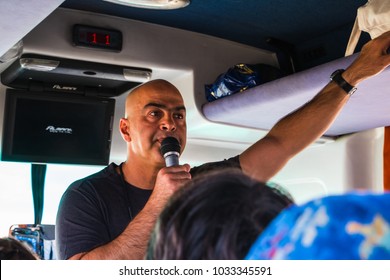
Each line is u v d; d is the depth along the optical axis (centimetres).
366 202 40
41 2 212
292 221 42
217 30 357
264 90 322
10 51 296
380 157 409
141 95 274
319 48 362
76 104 369
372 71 242
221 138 424
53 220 398
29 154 365
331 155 434
